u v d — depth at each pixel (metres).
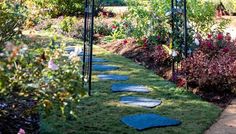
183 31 6.77
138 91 5.79
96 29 11.16
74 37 10.65
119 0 22.19
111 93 5.64
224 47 7.06
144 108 5.00
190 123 4.54
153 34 8.53
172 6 6.70
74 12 14.06
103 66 7.43
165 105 5.18
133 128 4.28
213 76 5.83
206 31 8.88
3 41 4.22
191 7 8.77
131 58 8.36
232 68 5.84
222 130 4.40
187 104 5.28
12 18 4.51
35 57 3.39
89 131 4.12
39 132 3.93
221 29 9.16
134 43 9.07
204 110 5.04
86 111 4.77
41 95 3.38
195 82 6.02
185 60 6.21
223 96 5.68
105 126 4.29
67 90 3.34
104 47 9.73
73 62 3.52
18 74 3.26
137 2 9.63
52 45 3.73
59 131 4.05
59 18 12.79
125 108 4.95
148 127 4.31
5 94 3.35
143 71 7.16
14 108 4.12
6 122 3.99
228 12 16.89
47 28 11.24
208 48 6.96
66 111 4.55
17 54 3.09
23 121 4.11
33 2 12.01
